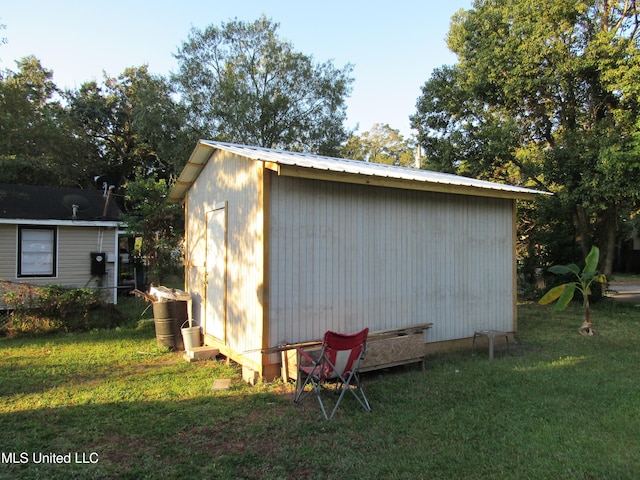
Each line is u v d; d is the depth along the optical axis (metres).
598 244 14.32
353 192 6.29
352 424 4.19
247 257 5.94
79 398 4.90
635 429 4.05
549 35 12.77
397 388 5.29
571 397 4.92
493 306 7.89
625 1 13.07
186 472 3.30
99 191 15.27
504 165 15.07
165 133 21.34
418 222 6.99
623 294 17.19
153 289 8.75
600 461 3.44
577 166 12.38
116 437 3.91
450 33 18.11
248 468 3.36
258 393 5.09
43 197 13.64
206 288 7.49
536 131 15.46
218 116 21.50
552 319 10.65
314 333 5.85
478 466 3.36
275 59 23.97
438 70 16.50
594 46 12.29
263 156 5.57
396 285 6.68
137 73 27.81
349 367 4.61
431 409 4.58
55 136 21.17
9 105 13.17
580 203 13.08
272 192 5.55
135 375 5.88
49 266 12.41
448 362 6.54
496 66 13.91
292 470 3.33
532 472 3.26
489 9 14.61
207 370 6.14
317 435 3.95
